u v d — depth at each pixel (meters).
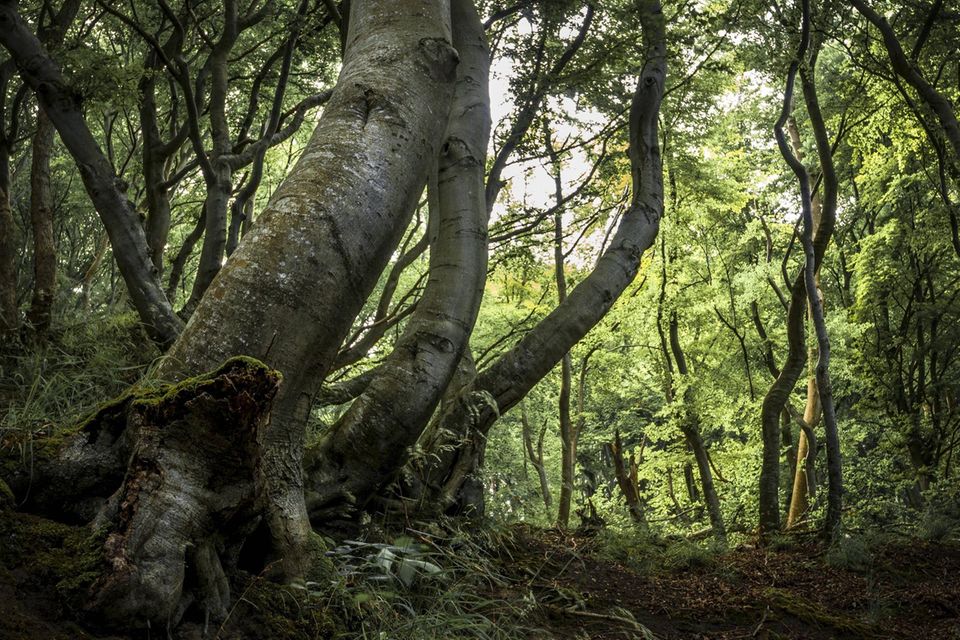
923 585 8.55
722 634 6.07
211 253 8.18
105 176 6.43
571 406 23.19
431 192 7.43
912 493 23.25
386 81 4.14
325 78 14.66
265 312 3.61
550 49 10.95
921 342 20.95
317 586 3.71
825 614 6.96
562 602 5.75
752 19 10.65
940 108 12.23
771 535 11.24
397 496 5.60
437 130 4.26
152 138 11.41
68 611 2.79
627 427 26.27
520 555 6.46
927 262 20.94
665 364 20.02
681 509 21.50
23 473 3.25
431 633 3.71
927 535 11.59
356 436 5.01
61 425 4.01
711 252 21.38
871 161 20.06
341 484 4.96
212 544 3.19
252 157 9.10
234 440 3.05
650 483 24.69
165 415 3.04
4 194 7.97
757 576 8.26
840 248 23.97
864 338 21.36
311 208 3.76
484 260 5.75
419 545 4.61
